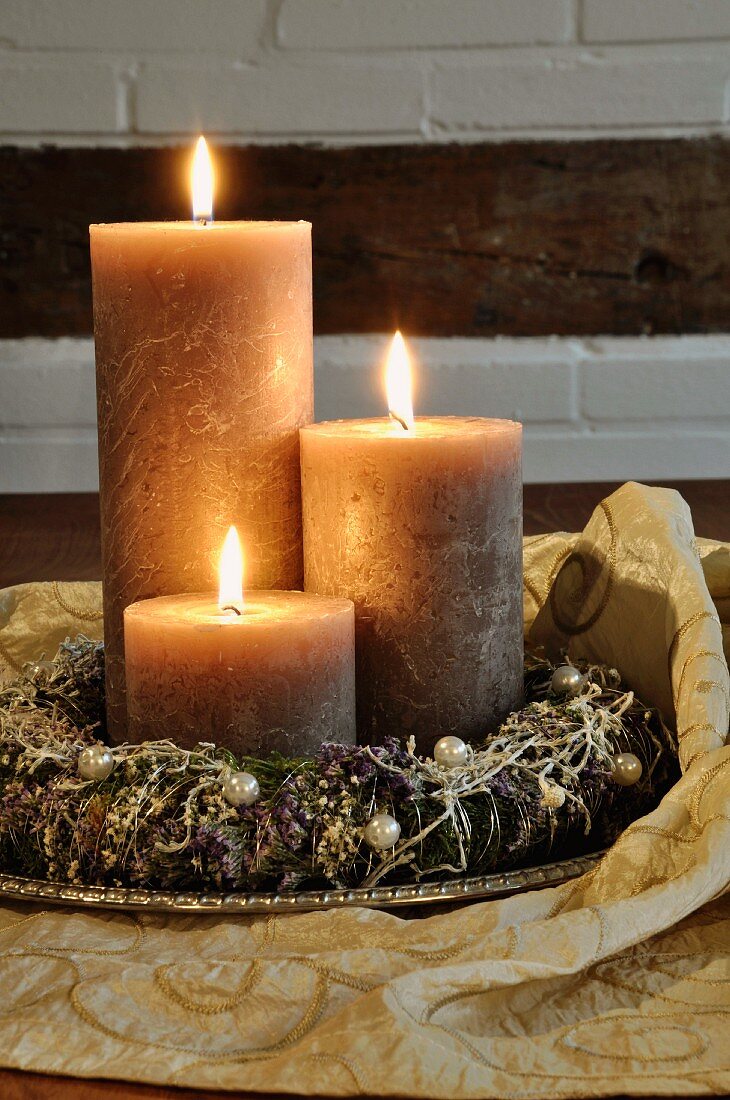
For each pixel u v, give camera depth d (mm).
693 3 1375
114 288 782
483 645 786
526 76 1381
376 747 741
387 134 1390
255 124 1382
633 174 1408
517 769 750
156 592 793
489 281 1424
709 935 709
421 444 770
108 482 799
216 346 780
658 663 810
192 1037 651
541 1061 638
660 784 790
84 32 1359
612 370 1435
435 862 729
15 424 1429
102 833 729
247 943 698
